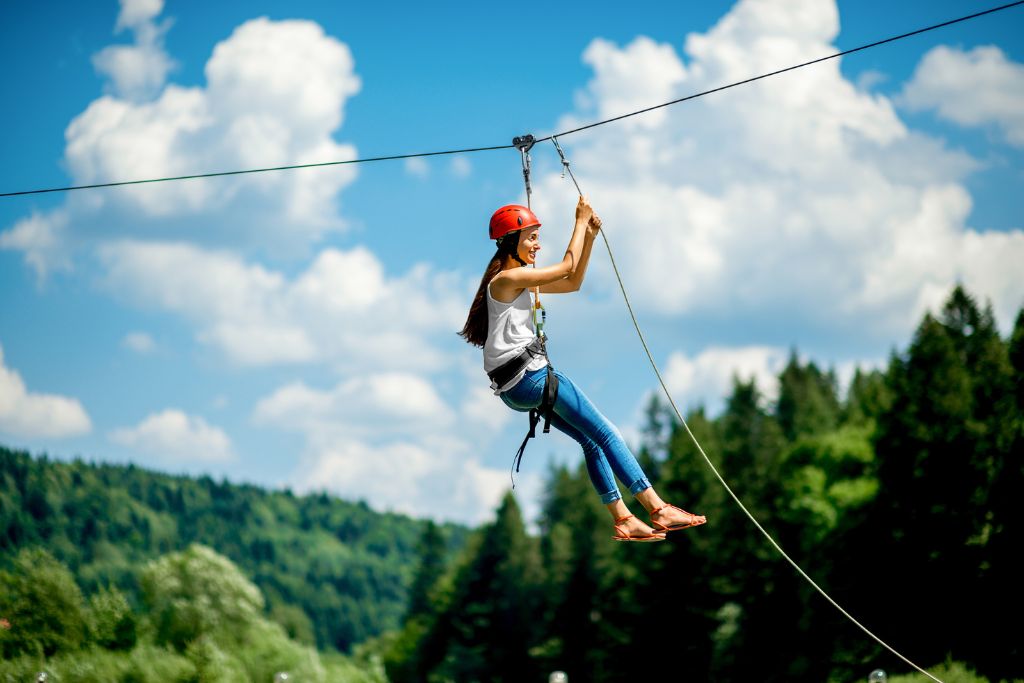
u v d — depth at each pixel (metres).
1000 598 45.84
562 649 80.56
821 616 53.56
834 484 58.97
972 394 51.22
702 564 65.62
